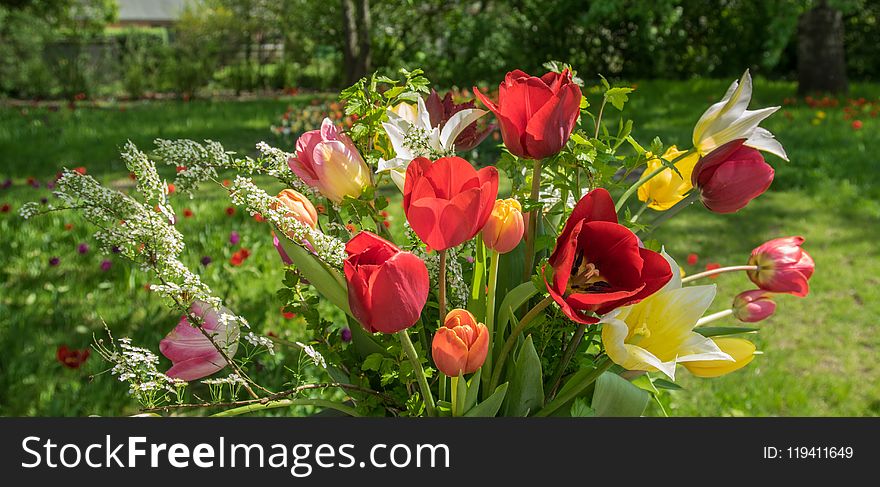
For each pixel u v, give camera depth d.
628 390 1.24
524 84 1.20
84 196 1.17
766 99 14.18
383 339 1.33
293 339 4.13
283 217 1.19
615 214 1.13
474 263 1.49
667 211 1.43
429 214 1.10
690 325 1.22
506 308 1.29
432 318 1.41
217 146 1.31
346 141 1.38
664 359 1.22
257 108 14.23
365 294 1.08
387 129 1.37
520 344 1.38
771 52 11.77
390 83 1.42
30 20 18.25
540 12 17.05
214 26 19.34
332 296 1.21
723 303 5.12
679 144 9.42
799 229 6.70
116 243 1.17
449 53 17.39
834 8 14.05
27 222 6.07
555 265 1.13
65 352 3.33
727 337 1.40
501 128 1.26
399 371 1.27
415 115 1.52
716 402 3.84
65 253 5.48
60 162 9.38
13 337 4.15
